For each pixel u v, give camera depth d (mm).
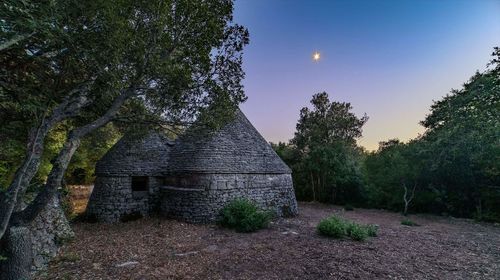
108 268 5883
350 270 6090
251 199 12516
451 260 7105
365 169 22609
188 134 8289
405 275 5910
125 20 5180
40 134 5086
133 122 7461
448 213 16203
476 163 15539
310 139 24766
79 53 4996
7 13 3641
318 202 22406
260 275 5676
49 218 7305
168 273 5648
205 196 11047
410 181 17531
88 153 17969
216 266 6160
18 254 4719
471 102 14969
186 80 6395
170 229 9711
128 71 5789
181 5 6020
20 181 4539
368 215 15938
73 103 5996
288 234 9539
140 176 12016
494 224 13336
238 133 14000
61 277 5355
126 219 11039
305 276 5684
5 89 5164
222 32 6805
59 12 4398
